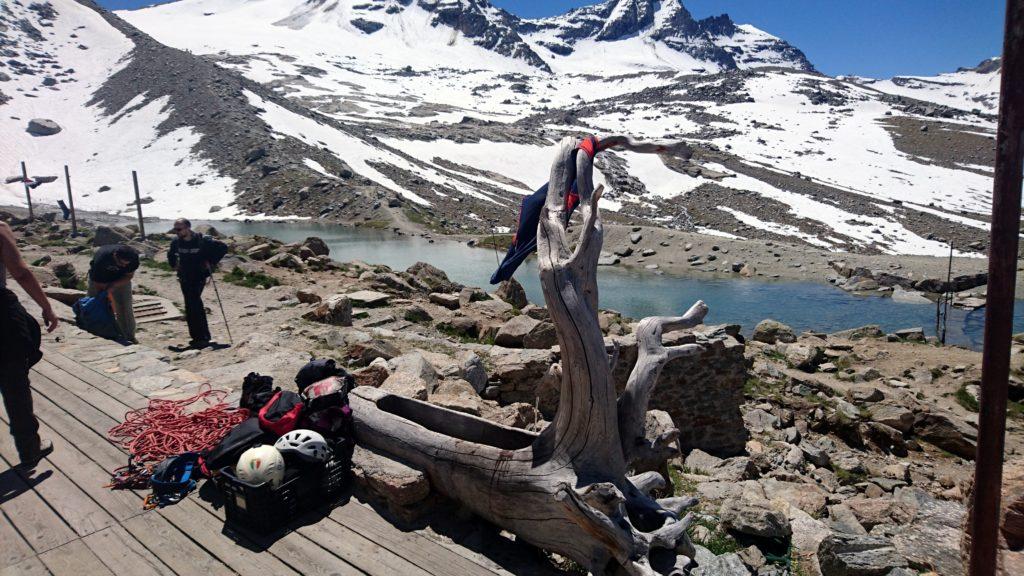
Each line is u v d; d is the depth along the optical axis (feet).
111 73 483.92
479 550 13.92
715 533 19.53
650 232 183.52
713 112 609.42
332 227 232.94
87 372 24.76
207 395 21.98
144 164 325.62
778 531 19.21
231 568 13.07
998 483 9.54
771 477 29.58
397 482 14.58
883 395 42.60
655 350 13.04
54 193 289.74
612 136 13.17
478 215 269.85
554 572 13.25
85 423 19.88
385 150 382.83
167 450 17.49
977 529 9.84
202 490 16.10
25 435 17.15
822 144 485.56
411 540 14.05
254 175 298.97
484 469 13.70
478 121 563.48
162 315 45.16
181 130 359.05
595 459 12.41
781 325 62.44
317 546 13.79
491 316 54.19
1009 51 8.41
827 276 148.66
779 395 42.32
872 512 23.85
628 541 11.07
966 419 39.96
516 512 13.11
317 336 38.75
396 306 55.57
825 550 18.13
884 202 315.58
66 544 13.88
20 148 346.95
